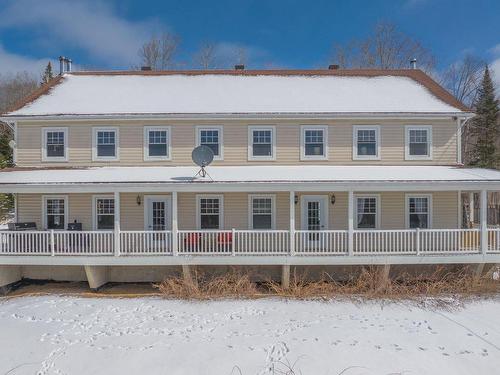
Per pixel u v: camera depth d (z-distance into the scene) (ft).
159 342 30.58
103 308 37.96
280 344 30.12
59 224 48.98
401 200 48.80
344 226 48.60
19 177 43.83
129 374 26.14
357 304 38.42
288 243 42.32
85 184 41.11
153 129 50.62
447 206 48.96
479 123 114.42
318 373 26.17
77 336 31.78
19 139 50.62
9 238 41.24
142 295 41.68
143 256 41.04
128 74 62.39
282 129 50.70
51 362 27.66
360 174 44.57
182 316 35.88
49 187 41.34
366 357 28.14
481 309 37.01
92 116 49.08
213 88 57.21
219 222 48.62
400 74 62.64
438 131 50.93
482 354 28.84
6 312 37.22
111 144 50.72
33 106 51.57
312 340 30.78
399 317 35.40
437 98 53.78
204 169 45.98
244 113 49.21
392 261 40.96
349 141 50.67
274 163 50.57
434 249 41.96
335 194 48.65
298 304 38.60
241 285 42.09
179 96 54.49
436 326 33.42
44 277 46.21
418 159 50.70
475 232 42.57
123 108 50.98
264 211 48.78
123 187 41.24
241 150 50.55
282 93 55.36
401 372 26.32
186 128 50.65
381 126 50.72
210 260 40.65
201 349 29.35
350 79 60.44
